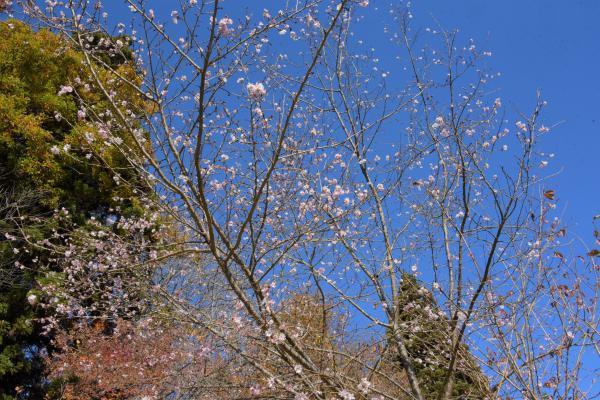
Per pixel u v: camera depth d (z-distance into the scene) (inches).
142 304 257.0
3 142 374.6
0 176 364.5
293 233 212.8
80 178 396.8
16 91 394.6
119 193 393.7
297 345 187.8
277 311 199.9
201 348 214.2
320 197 218.7
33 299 243.1
